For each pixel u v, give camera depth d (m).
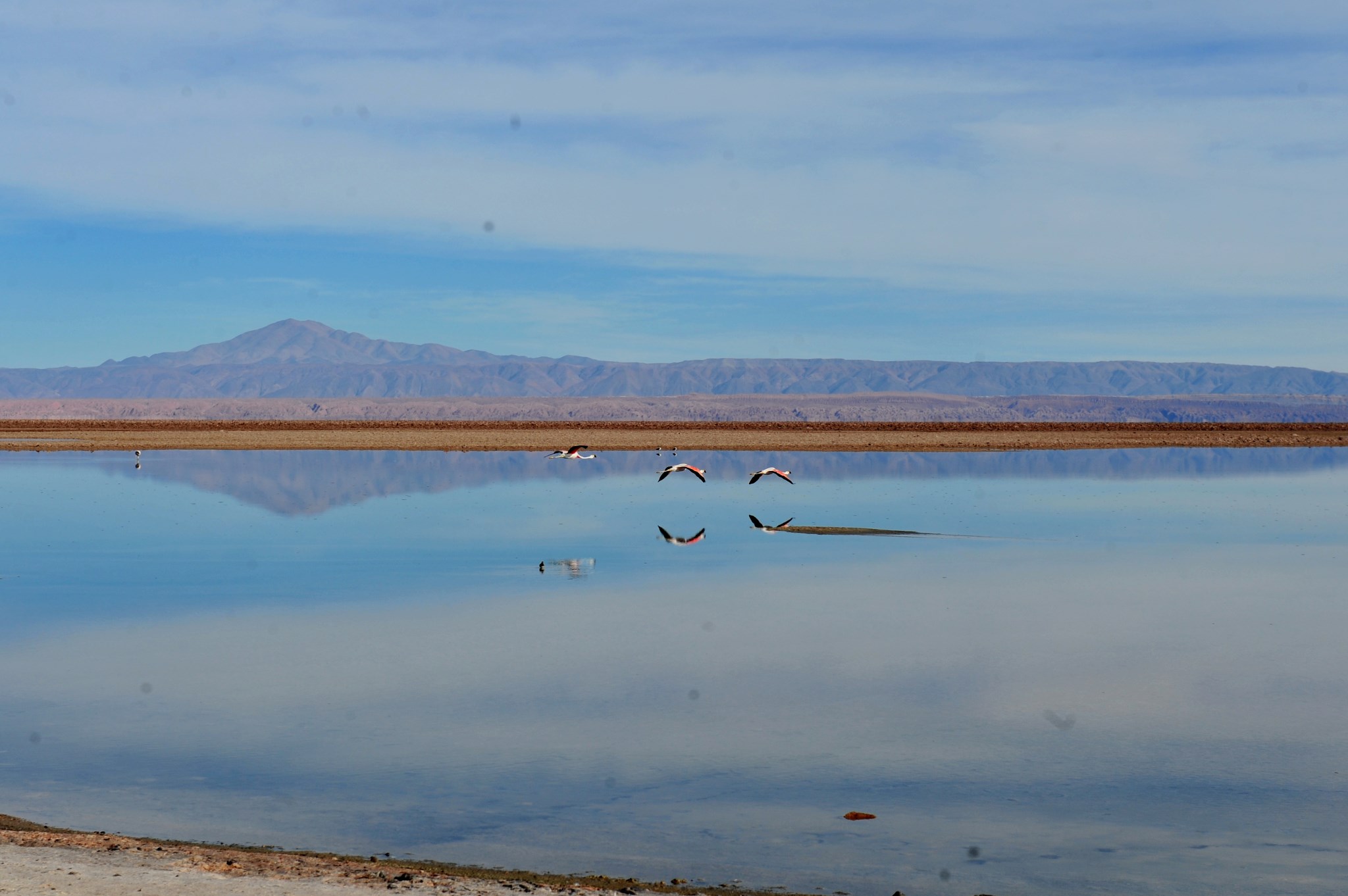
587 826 14.48
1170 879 12.90
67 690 20.67
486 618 26.97
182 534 41.59
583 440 109.25
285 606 28.44
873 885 12.67
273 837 13.93
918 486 62.19
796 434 124.44
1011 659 23.17
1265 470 75.81
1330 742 17.91
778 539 40.53
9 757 17.00
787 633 25.45
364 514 48.06
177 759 16.98
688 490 59.34
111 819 14.46
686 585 31.44
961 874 13.06
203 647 23.94
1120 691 20.84
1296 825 14.66
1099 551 37.88
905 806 15.27
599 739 18.00
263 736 18.06
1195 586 31.56
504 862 13.25
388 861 12.98
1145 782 16.23
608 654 23.52
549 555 36.72
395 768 16.58
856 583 31.84
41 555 36.66
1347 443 111.69
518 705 19.83
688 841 14.00
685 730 18.50
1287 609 28.44
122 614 27.34
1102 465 81.06
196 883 11.41
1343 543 39.97
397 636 25.03
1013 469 76.31
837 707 19.81
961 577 32.84
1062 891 12.60
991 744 17.75
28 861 11.84
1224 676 21.89
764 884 12.69
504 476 69.31
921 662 23.02
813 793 15.73
